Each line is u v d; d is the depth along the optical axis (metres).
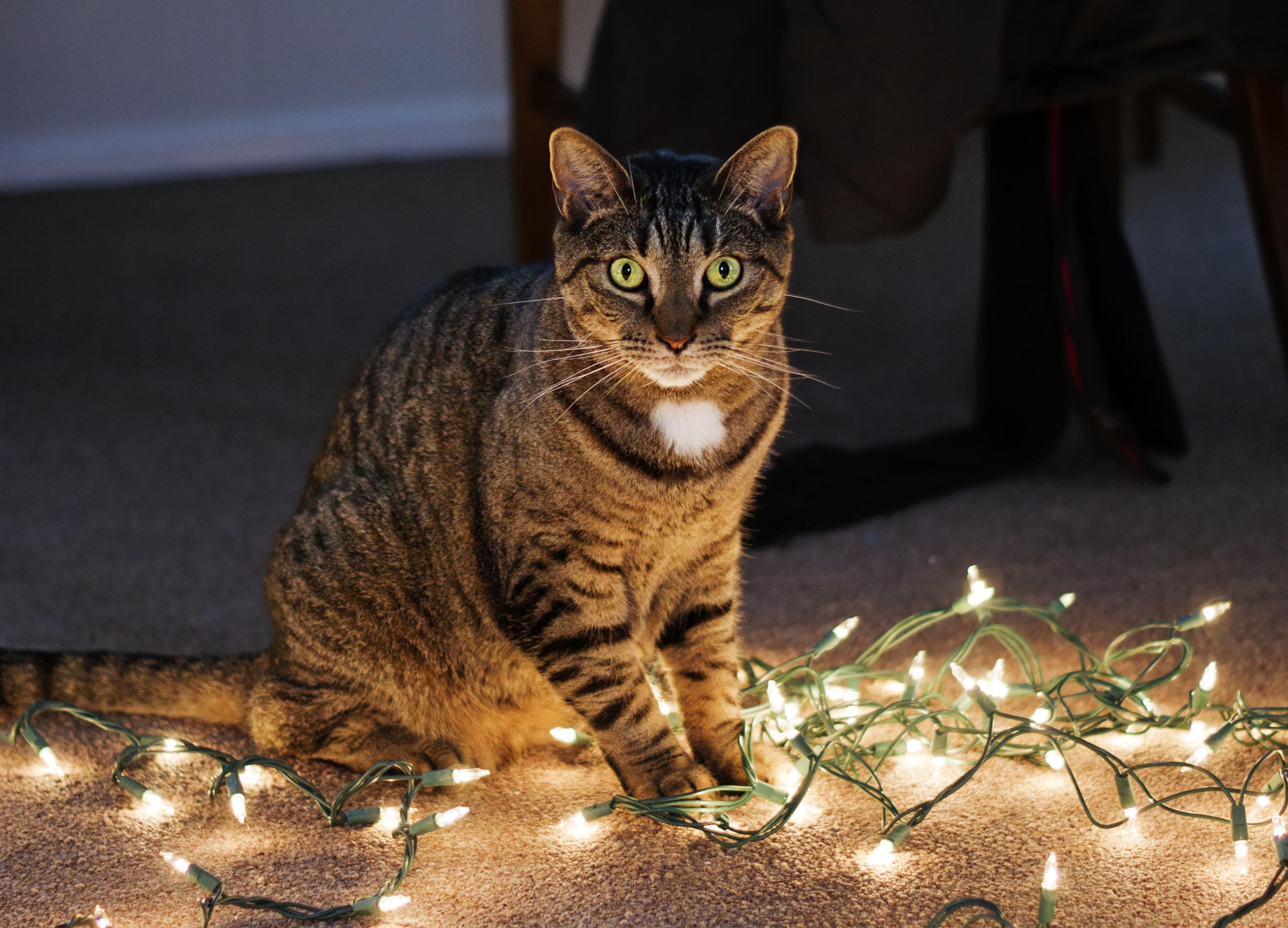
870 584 1.34
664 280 1.06
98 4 2.96
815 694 1.14
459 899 0.98
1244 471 1.50
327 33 3.10
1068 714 1.09
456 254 2.46
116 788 1.08
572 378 1.07
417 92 3.19
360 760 1.10
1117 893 0.98
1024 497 1.49
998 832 1.03
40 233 2.68
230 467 1.60
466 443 1.11
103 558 1.41
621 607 1.09
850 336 1.96
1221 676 1.18
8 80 2.98
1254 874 0.99
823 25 1.25
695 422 1.07
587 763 1.12
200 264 2.46
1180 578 1.32
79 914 0.97
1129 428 1.48
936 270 2.26
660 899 0.98
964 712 1.14
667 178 1.08
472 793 1.09
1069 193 1.42
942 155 1.27
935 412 1.67
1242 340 1.83
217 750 1.13
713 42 1.32
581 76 3.09
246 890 0.99
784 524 1.42
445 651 1.12
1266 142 1.48
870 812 1.05
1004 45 1.31
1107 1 1.28
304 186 3.01
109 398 1.81
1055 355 1.49
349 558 1.11
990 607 1.16
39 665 1.15
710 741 1.10
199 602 1.34
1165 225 2.36
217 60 3.08
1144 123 2.71
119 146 3.08
